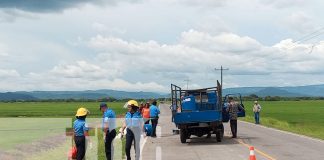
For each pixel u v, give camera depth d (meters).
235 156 17.81
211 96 25.83
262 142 23.66
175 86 25.55
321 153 18.53
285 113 80.81
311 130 36.75
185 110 25.56
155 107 27.45
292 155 17.88
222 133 24.38
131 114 15.51
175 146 22.39
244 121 48.69
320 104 152.62
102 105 15.38
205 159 17.09
